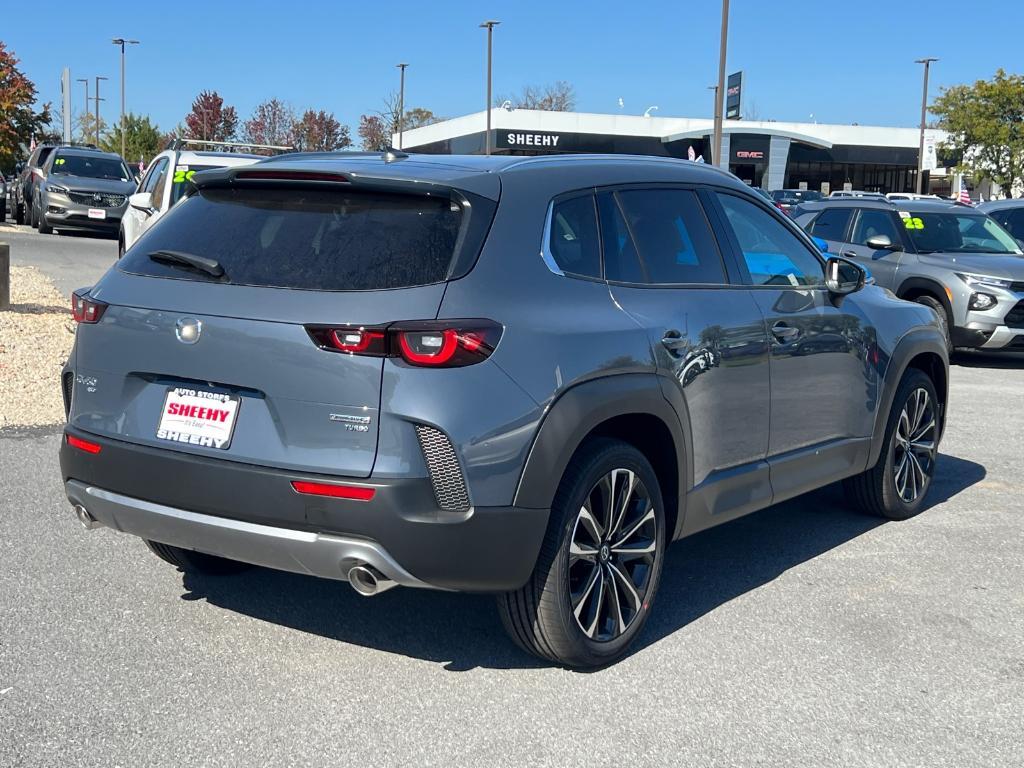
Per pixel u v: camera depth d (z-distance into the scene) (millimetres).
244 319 3609
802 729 3668
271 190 3975
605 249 4207
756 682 4016
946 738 3639
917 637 4473
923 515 6277
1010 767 3465
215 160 11977
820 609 4762
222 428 3656
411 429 3457
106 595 4633
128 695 3740
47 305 12906
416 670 4023
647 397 4074
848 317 5457
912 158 63375
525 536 3641
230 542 3664
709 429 4496
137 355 3830
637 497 4188
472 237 3703
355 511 3447
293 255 3719
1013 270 12148
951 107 46094
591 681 3984
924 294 12531
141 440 3799
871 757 3496
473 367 3520
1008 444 8195
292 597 4699
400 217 3732
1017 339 12016
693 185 4805
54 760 3295
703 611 4711
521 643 3980
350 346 3461
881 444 5844
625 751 3482
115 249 22406
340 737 3506
